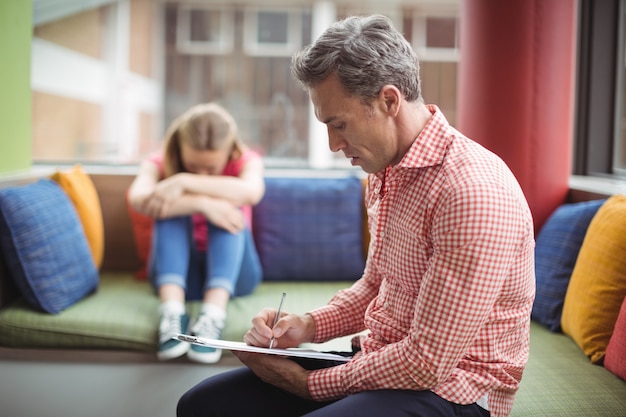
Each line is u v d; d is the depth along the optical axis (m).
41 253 2.10
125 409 2.03
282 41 7.81
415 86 1.27
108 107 6.43
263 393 1.41
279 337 1.42
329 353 1.47
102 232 2.67
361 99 1.22
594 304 1.73
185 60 7.88
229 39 7.87
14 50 2.57
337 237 2.62
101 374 2.03
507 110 2.35
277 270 2.61
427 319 1.17
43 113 4.54
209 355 1.97
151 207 2.28
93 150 5.82
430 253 1.24
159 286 2.16
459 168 1.20
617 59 2.71
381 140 1.26
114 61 6.64
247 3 7.82
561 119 2.39
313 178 2.73
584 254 1.85
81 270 2.24
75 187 2.50
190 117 2.47
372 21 1.25
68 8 5.14
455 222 1.15
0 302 2.15
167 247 2.21
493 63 2.36
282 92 7.74
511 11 2.32
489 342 1.24
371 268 1.50
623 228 1.72
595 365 1.68
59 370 2.03
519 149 2.36
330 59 1.21
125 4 7.02
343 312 1.49
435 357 1.16
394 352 1.21
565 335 1.94
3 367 2.03
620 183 2.38
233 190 2.36
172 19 7.78
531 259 1.24
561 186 2.42
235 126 2.54
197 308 2.24
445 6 6.33
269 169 3.10
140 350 2.02
